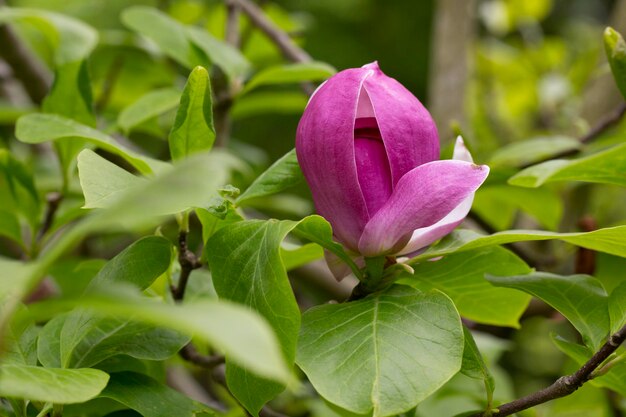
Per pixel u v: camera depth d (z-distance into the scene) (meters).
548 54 2.22
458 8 1.66
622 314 0.95
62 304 0.79
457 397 1.24
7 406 0.97
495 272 1.02
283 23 1.75
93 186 0.89
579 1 3.22
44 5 1.95
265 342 0.75
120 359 0.97
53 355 0.94
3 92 1.71
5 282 0.81
